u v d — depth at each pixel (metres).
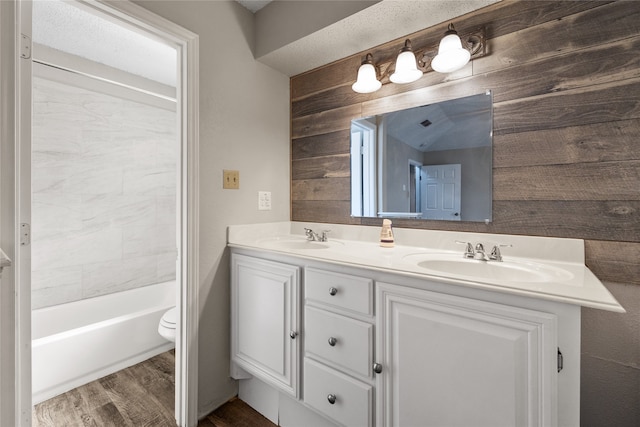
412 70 1.35
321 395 1.21
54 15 1.64
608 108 1.04
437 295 0.91
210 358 1.53
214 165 1.54
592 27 1.07
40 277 2.11
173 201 2.86
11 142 0.90
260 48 1.72
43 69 2.06
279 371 1.36
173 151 2.86
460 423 0.88
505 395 0.80
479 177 1.31
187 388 1.42
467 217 1.34
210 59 1.51
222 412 1.54
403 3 1.26
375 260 1.14
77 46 2.00
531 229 1.19
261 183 1.79
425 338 0.94
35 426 1.40
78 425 1.41
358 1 1.32
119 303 2.44
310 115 1.89
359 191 1.69
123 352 1.91
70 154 2.23
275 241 1.68
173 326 1.81
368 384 1.07
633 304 1.00
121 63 2.25
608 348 1.04
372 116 1.64
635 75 1.00
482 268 1.16
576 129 1.10
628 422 1.01
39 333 2.05
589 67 1.07
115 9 1.15
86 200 2.32
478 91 1.31
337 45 1.60
